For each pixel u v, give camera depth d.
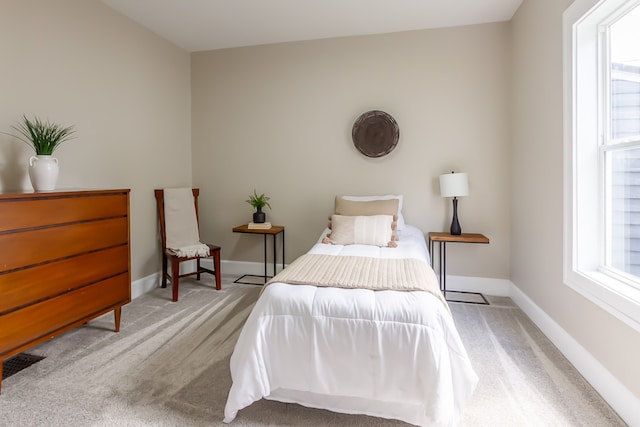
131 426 1.48
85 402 1.63
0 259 1.68
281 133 3.73
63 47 2.48
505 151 3.21
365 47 3.47
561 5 2.10
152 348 2.19
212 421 1.51
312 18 3.12
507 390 1.73
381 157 3.47
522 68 2.83
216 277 3.38
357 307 1.51
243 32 3.41
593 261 1.95
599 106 1.91
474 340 2.30
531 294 2.67
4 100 2.12
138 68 3.19
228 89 3.84
